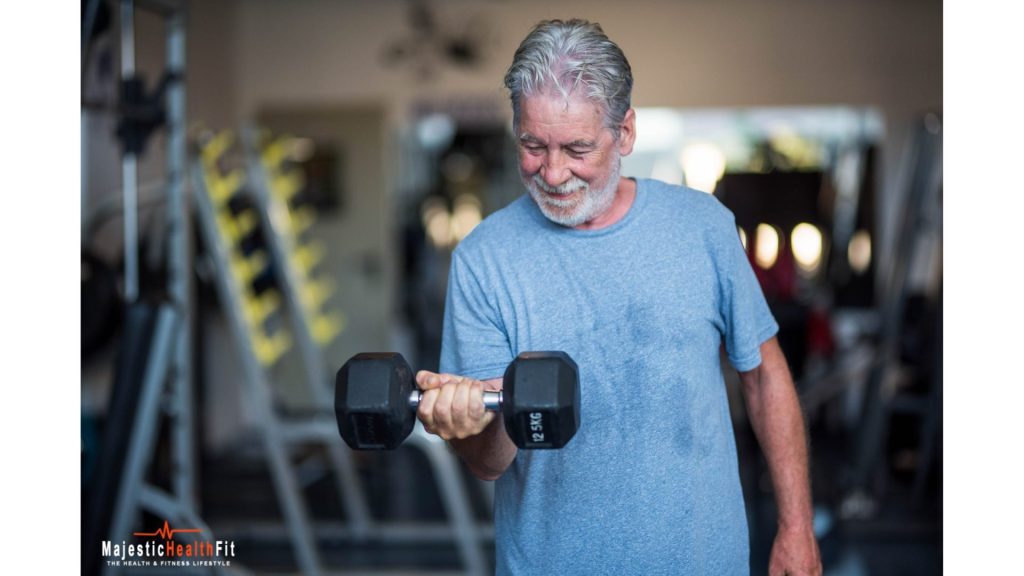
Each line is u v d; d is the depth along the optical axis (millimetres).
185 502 2664
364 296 6273
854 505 3980
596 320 1509
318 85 6117
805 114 6008
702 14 5969
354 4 6070
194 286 3785
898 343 4496
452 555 3756
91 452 3230
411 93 6109
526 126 1424
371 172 6195
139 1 2580
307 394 5691
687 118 6090
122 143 2707
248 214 4090
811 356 5434
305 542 3320
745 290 1576
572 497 1511
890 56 5891
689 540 1505
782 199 5945
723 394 1595
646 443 1502
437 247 7777
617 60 1438
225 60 5859
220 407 5617
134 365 2393
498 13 6031
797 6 5922
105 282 3232
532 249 1539
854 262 5949
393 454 5590
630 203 1556
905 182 5883
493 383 1506
